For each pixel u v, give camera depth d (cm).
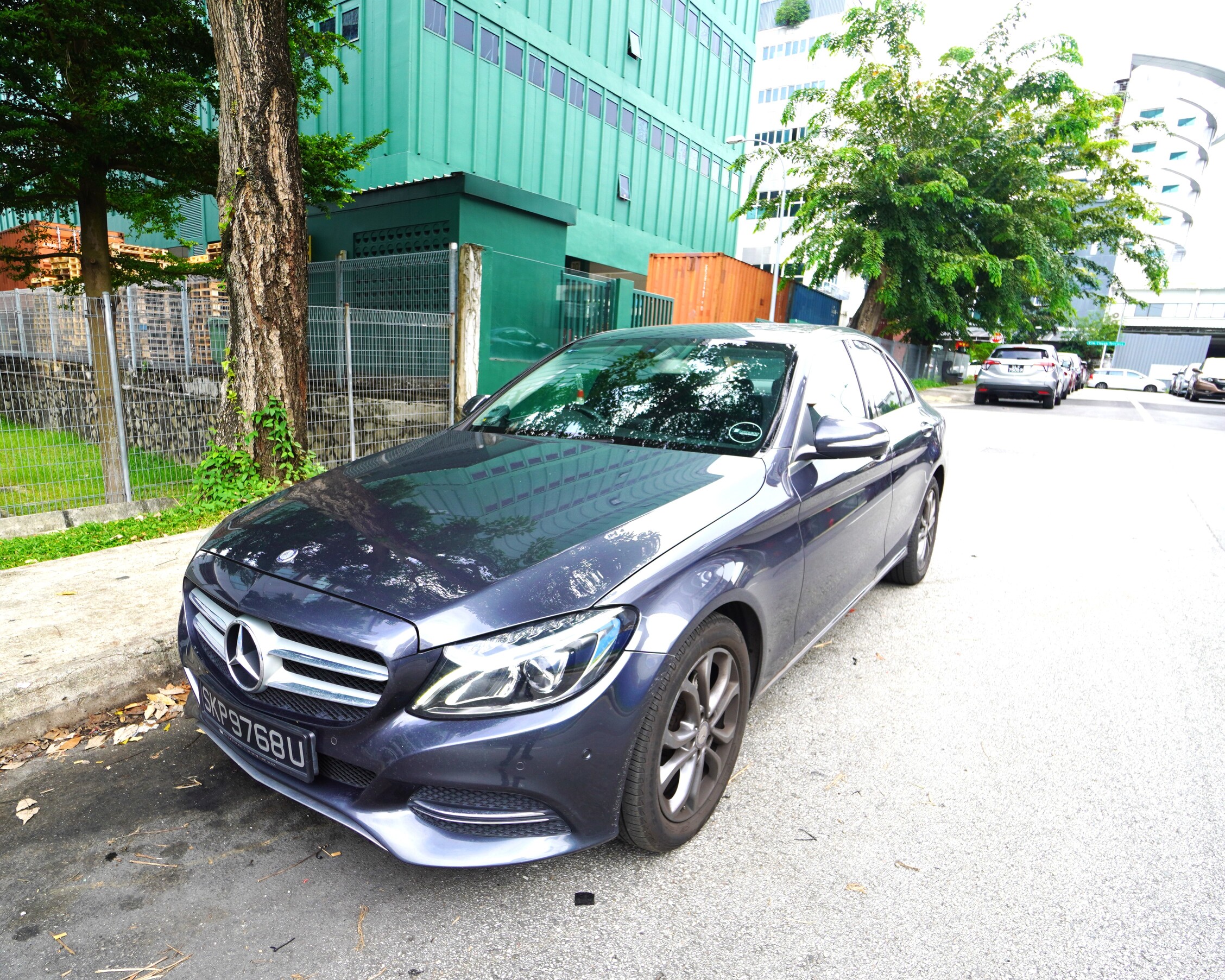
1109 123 2219
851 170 1808
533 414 319
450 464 267
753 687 248
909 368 2725
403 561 193
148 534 487
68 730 278
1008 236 1888
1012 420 1554
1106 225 2216
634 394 308
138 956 174
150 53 762
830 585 296
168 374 744
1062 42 1798
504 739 170
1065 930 187
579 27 2211
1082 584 470
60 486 595
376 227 1341
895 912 193
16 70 690
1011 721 297
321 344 780
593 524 208
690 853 215
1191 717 301
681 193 2847
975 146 1808
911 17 1780
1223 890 203
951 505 691
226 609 201
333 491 249
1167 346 6888
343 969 171
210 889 197
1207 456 1085
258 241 516
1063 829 229
